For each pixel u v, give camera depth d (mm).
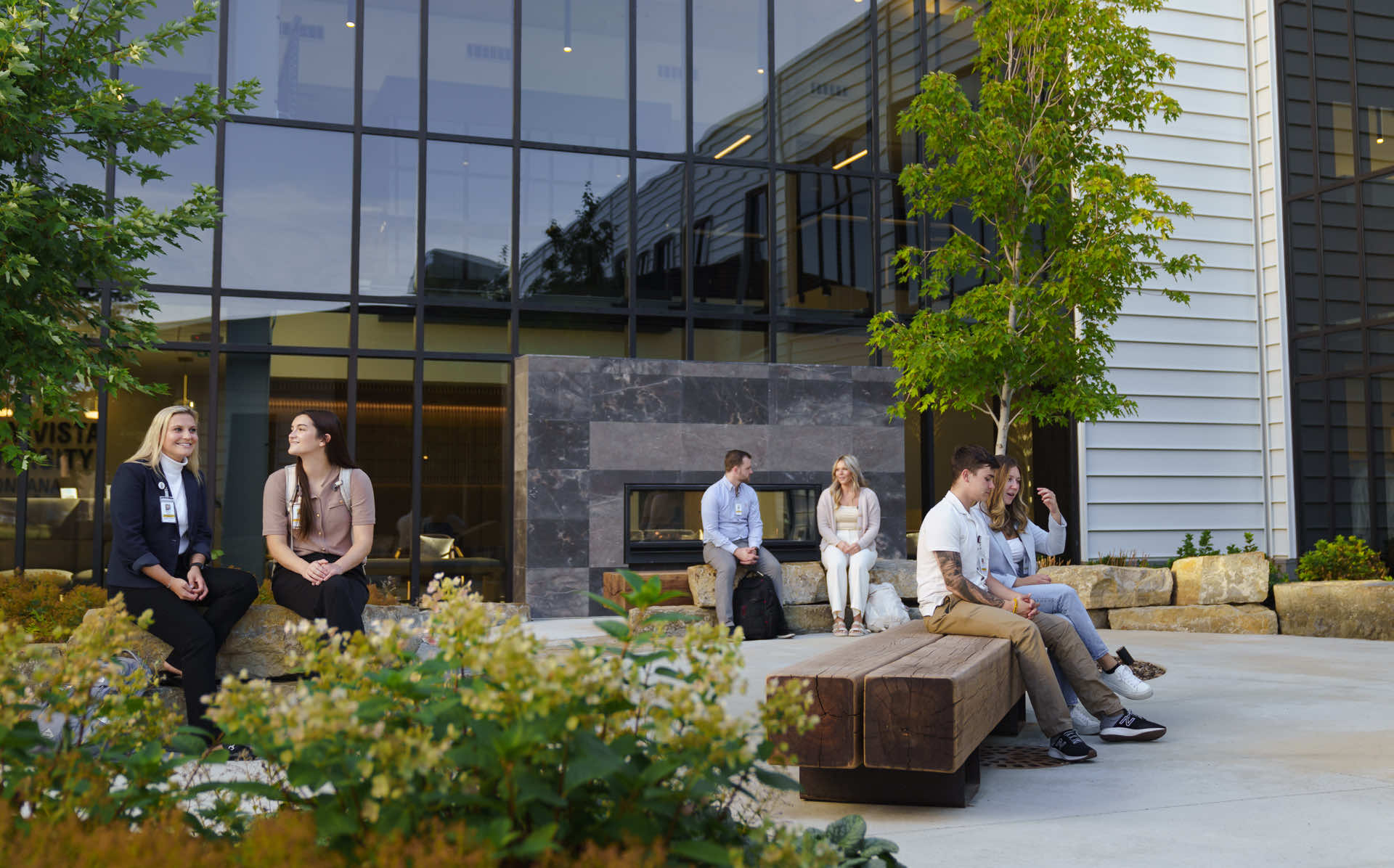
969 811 4258
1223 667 8336
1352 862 3500
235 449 11594
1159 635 10648
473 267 12461
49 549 10844
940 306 13828
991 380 9844
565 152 12836
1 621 2359
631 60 13078
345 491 5824
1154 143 14547
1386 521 13242
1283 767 4930
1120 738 5648
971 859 3572
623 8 13180
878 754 4016
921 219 13797
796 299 13375
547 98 12844
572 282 12742
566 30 12977
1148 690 5805
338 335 12008
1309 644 9781
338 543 5840
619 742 2043
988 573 5887
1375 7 13805
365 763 1882
